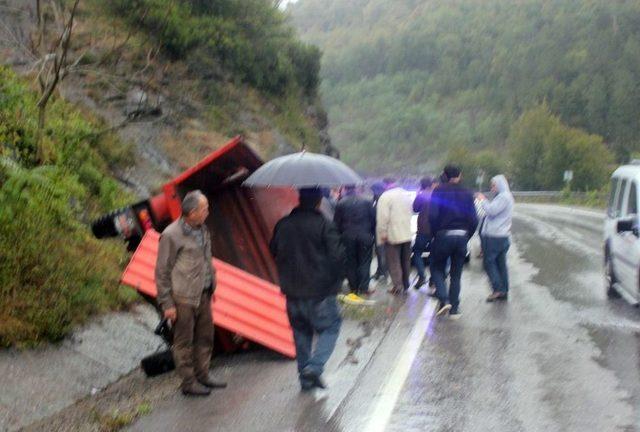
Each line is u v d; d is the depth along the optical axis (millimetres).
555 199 64562
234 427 6484
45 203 10008
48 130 12320
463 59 163125
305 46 31984
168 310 7281
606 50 127688
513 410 6926
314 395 7391
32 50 14797
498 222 12406
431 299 12867
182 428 6492
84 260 9992
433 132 143125
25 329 7945
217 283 8883
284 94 29469
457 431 6395
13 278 8406
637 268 11078
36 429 6578
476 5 179000
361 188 13203
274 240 7508
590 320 10969
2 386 7117
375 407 7000
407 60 169375
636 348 9258
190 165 19453
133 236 9109
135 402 7348
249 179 7711
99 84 18578
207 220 10008
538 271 16766
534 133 88250
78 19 20109
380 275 15398
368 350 9172
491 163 94562
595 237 26344
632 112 116438
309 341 7594
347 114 159750
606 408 6969
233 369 8484
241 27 27484
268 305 9047
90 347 8539
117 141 16672
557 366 8422
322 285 7387
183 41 23344
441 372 8195
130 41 20969
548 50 139000
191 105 22469
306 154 7656
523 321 10914
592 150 78562
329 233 7387
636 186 11836
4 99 10578
